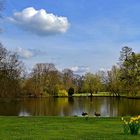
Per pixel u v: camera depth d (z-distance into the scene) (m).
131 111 63.56
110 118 30.02
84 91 150.50
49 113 61.62
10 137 18.62
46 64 134.25
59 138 18.16
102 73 150.25
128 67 102.69
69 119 29.06
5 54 64.75
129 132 19.67
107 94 146.62
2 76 65.44
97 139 17.55
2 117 31.27
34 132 20.88
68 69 157.62
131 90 101.56
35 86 126.94
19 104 83.19
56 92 135.25
